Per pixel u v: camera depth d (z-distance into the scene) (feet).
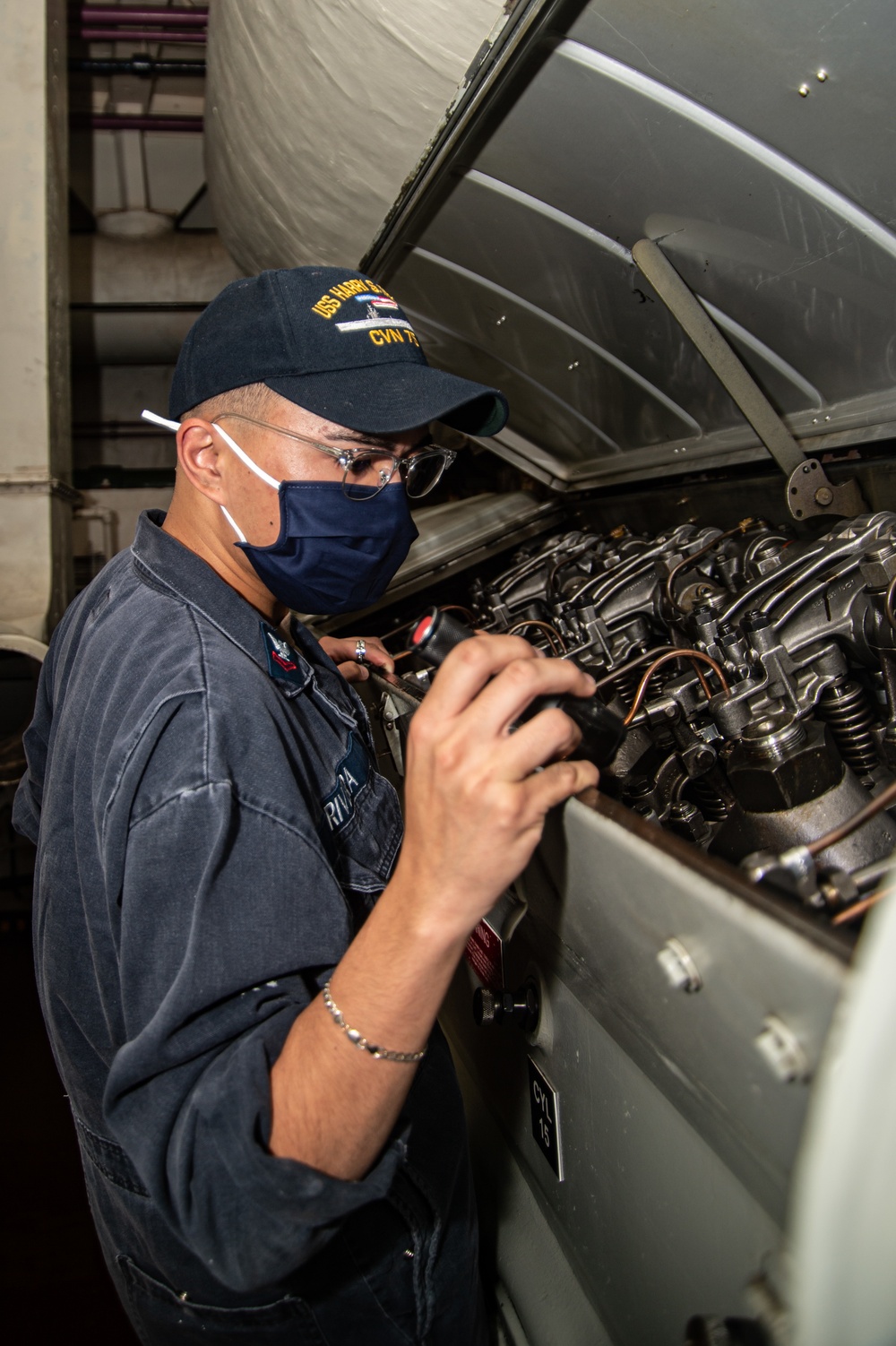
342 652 4.99
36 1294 6.13
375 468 2.90
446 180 4.77
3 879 11.43
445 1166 2.89
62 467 8.31
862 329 3.84
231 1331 2.63
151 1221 2.50
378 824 3.22
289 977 2.15
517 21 3.17
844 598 3.27
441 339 7.05
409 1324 2.77
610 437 6.81
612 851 2.06
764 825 2.80
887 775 3.27
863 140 3.08
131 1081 1.96
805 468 4.48
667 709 3.43
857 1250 1.19
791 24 2.90
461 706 1.87
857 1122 1.12
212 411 2.79
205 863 2.05
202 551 3.01
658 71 3.37
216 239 12.01
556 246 4.83
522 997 3.40
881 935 1.12
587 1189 3.12
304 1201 1.85
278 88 4.84
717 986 1.77
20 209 7.64
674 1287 2.55
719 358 4.36
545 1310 3.60
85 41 11.37
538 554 6.82
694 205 3.88
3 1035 9.17
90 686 2.55
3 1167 7.37
